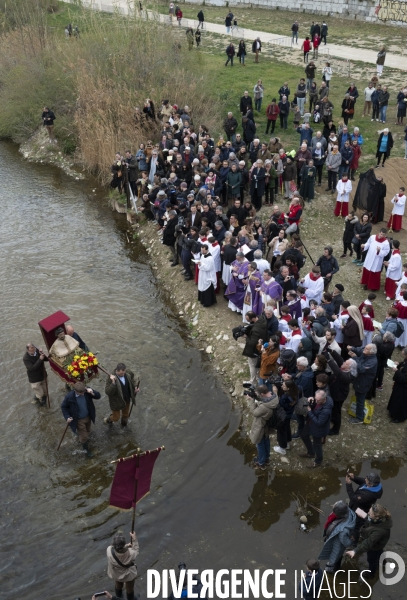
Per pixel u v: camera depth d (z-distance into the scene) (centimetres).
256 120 2562
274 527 977
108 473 1088
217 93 2767
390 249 1518
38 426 1188
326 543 887
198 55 3091
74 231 2003
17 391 1280
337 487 1042
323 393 1005
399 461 1082
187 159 1952
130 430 1182
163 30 3044
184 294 1608
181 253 1627
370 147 2219
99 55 2794
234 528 979
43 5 3781
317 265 1343
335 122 2448
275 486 1052
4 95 2978
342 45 3397
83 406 1073
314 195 1984
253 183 1866
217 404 1248
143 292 1655
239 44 3222
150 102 2378
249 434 1156
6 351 1402
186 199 1772
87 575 911
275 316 1207
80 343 1258
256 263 1362
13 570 921
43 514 1012
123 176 2122
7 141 2944
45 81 2852
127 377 1136
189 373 1338
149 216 1989
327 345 1116
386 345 1143
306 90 2608
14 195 2297
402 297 1294
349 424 1148
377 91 2411
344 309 1195
